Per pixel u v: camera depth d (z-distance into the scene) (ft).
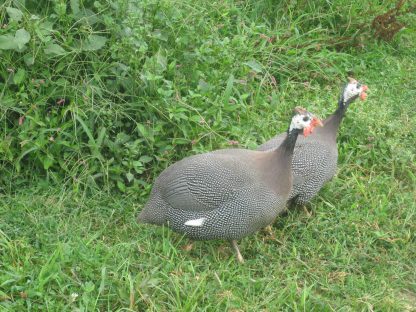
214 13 25.40
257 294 16.66
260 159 17.35
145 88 20.02
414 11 30.04
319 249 18.49
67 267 16.17
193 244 18.35
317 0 28.68
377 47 28.53
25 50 19.19
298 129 16.81
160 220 17.54
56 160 19.60
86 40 19.57
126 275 15.99
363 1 29.30
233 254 18.16
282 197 17.29
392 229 19.27
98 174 19.54
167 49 21.26
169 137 20.59
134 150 19.54
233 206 16.81
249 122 22.29
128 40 19.45
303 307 15.99
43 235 17.62
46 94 19.60
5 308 14.93
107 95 20.16
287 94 24.89
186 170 17.15
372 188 20.95
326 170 19.60
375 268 18.04
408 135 23.62
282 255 18.34
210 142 20.57
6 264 16.10
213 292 16.29
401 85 26.76
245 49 23.49
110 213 19.06
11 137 19.22
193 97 20.51
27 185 19.69
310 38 27.86
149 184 19.98
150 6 20.76
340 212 19.71
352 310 16.38
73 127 19.66
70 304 15.24
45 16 19.38
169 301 15.79
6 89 19.34
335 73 26.81
